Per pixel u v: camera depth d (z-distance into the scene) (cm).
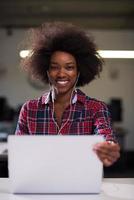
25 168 138
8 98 757
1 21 716
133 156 636
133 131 750
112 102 718
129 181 169
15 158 136
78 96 172
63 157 136
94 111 171
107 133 160
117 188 155
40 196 140
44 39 178
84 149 135
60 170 138
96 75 184
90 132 170
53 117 171
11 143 135
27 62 185
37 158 136
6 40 760
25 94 754
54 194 142
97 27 746
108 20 697
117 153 131
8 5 615
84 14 656
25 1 591
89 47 176
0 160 243
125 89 755
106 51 469
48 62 177
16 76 757
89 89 745
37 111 173
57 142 134
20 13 660
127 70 755
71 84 168
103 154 130
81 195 142
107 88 750
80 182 140
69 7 617
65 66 166
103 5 604
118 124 728
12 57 759
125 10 631
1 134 589
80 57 173
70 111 171
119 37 762
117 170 552
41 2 593
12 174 140
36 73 183
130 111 755
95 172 138
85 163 137
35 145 134
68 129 170
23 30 753
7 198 138
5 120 704
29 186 141
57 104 172
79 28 181
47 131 171
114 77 753
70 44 169
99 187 142
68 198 138
